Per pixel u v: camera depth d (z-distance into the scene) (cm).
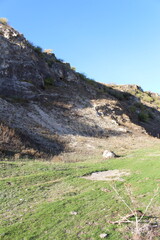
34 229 579
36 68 3198
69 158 1722
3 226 604
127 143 2617
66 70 3966
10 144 1606
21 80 2919
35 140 1928
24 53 3147
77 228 580
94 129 2809
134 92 6359
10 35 3161
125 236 532
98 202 763
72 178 1109
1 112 2155
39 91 3012
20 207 742
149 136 3356
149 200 765
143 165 1363
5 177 1047
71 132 2509
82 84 4041
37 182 1020
